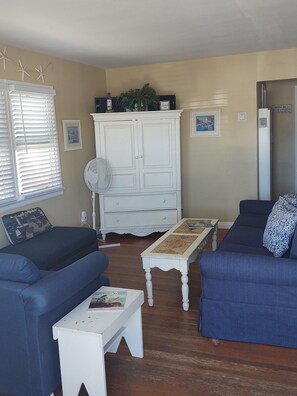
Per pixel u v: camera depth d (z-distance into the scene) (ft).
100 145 17.80
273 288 8.64
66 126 16.57
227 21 11.96
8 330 7.27
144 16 10.99
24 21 10.95
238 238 12.14
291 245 9.75
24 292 7.00
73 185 17.20
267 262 8.53
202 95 18.79
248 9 10.80
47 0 9.31
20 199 13.82
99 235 18.98
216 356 8.72
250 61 17.80
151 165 17.92
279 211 10.71
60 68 16.21
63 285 7.41
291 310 8.64
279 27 13.01
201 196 19.57
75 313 7.70
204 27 12.54
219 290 9.04
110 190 18.04
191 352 8.92
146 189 18.07
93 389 7.19
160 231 18.38
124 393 7.63
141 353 8.75
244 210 15.38
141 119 17.61
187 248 11.26
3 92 13.08
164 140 17.78
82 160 17.90
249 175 18.72
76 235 13.64
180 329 9.95
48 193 15.34
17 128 13.73
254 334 9.02
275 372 8.09
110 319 7.43
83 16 10.70
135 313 8.50
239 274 8.69
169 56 17.38
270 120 19.29
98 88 19.31
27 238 13.16
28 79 14.34
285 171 21.26
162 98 18.47
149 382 7.93
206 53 17.20
